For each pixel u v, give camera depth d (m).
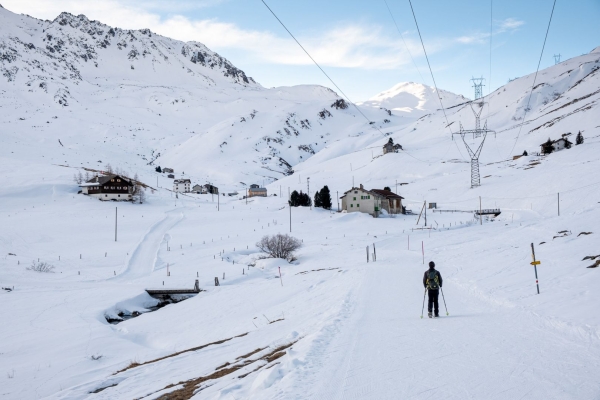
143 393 11.98
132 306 40.03
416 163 196.00
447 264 33.56
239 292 38.78
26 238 73.44
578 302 13.84
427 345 10.70
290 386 8.25
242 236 78.62
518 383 7.73
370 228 86.00
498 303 16.31
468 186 128.00
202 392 10.13
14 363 22.86
